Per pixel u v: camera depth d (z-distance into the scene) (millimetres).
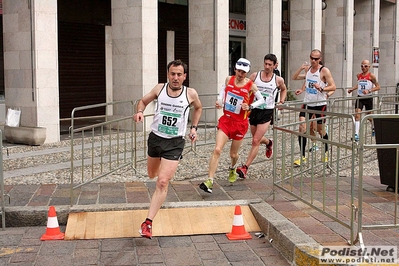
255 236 6266
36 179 8312
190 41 16344
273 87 8109
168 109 5984
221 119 7535
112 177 8500
